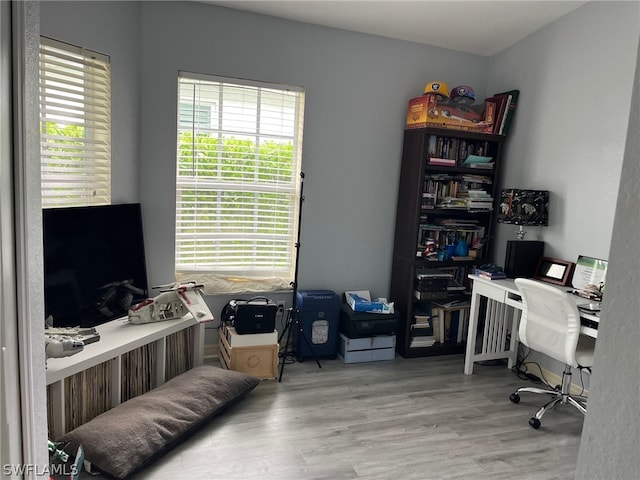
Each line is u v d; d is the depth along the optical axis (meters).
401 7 3.21
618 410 0.56
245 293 3.54
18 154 0.65
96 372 2.42
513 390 3.22
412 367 3.55
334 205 3.73
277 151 3.56
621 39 2.89
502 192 3.52
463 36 3.65
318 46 3.50
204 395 2.59
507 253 3.43
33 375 0.74
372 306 3.59
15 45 0.64
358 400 2.96
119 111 2.97
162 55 3.13
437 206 3.67
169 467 2.20
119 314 2.96
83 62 2.71
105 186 2.96
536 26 3.46
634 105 0.54
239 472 2.19
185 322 2.92
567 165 3.27
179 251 3.43
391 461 2.32
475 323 3.44
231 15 3.25
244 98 3.41
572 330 2.62
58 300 2.56
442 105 3.64
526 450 2.48
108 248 2.89
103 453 2.04
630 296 0.54
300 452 2.37
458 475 2.24
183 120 3.30
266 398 2.93
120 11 2.90
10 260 0.65
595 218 3.06
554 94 3.37
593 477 0.60
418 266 3.67
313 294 3.56
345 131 3.67
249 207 3.55
